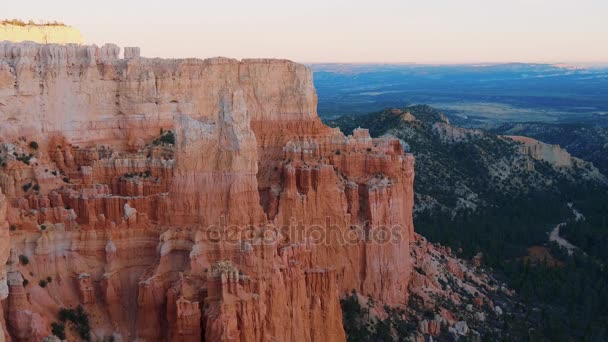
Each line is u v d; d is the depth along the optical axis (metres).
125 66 83.88
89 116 80.88
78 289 62.44
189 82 87.81
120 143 83.00
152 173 75.31
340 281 83.25
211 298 57.69
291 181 80.56
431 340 84.12
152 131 84.75
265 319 59.16
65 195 67.19
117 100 83.31
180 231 63.19
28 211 63.91
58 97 77.12
